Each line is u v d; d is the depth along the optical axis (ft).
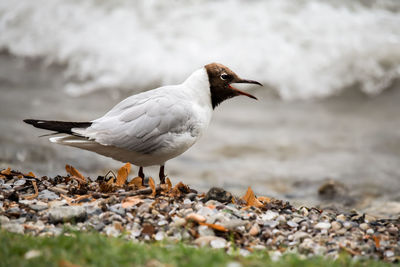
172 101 25.53
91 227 20.84
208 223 21.71
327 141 55.72
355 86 73.26
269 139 55.57
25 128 50.49
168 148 25.31
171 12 78.59
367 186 42.88
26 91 66.18
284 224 23.27
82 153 45.83
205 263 17.13
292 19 77.66
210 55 74.23
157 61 74.23
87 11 80.89
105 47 76.84
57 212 21.08
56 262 16.38
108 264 16.62
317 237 22.24
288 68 73.20
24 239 18.37
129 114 24.98
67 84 71.77
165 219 22.13
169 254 17.89
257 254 19.56
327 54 74.38
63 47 78.74
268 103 70.08
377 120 64.39
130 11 79.51
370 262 19.60
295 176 45.06
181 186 25.91
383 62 74.38
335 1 81.35
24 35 81.66
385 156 51.37
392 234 23.49
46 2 82.79
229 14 77.82
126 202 23.06
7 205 22.30
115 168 43.04
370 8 81.71
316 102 71.46
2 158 40.63
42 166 39.75
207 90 27.02
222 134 56.65
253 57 73.77
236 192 39.63
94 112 59.62
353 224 24.14
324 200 39.24
